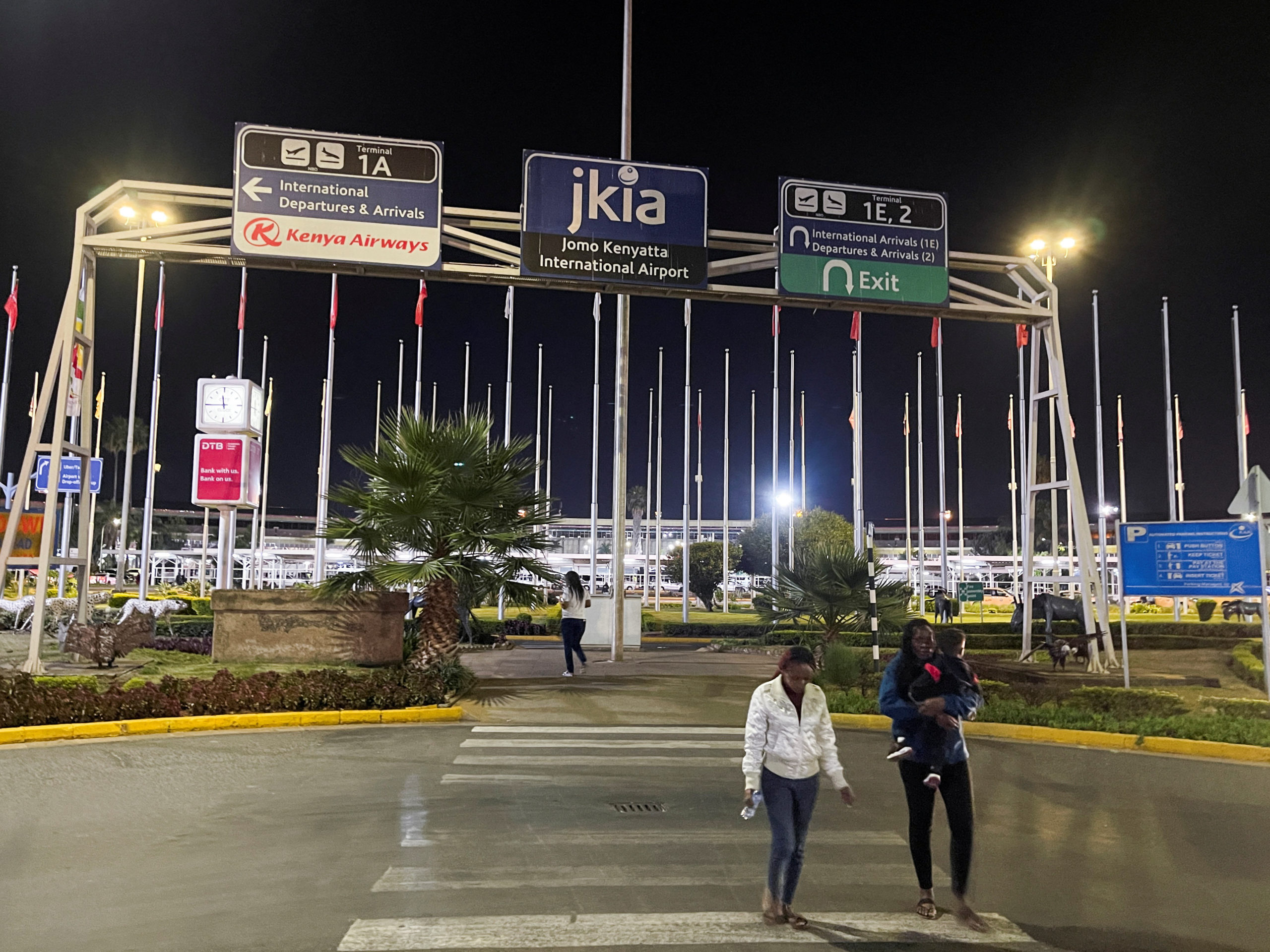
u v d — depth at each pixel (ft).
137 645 48.83
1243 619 87.92
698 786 28.53
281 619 50.78
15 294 95.25
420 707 40.73
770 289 52.11
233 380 66.08
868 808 26.45
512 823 23.99
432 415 47.88
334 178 47.65
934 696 17.89
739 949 16.02
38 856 20.81
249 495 66.49
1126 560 46.01
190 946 15.79
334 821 24.00
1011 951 16.15
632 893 18.75
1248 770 32.37
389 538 46.39
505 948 15.87
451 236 49.52
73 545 125.08
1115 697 42.32
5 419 101.81
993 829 24.43
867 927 17.15
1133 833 24.02
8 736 33.94
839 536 155.84
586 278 49.78
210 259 47.78
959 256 55.88
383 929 16.62
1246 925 17.44
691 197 51.47
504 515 47.32
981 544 326.24
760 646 84.02
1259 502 43.14
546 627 96.53
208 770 30.04
